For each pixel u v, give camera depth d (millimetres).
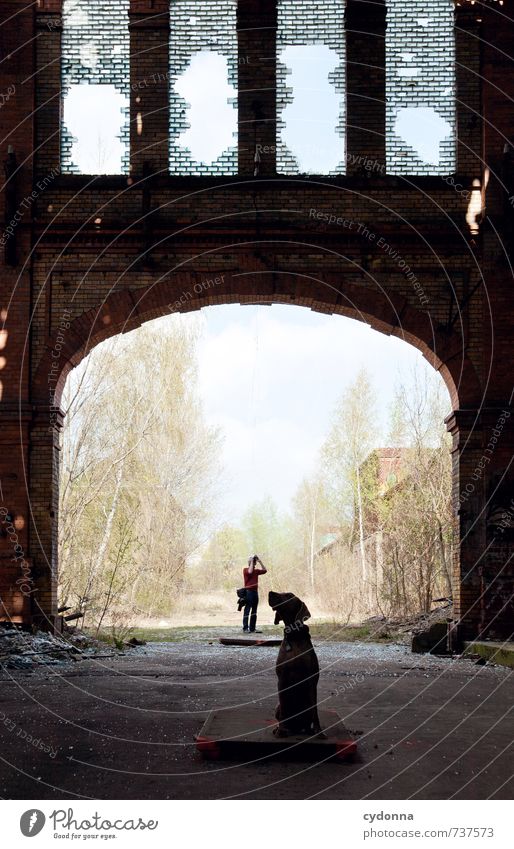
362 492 35344
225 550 43281
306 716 7367
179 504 33594
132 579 30203
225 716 8336
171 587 32312
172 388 33781
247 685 11906
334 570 32781
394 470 33500
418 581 23438
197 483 34656
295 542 47062
